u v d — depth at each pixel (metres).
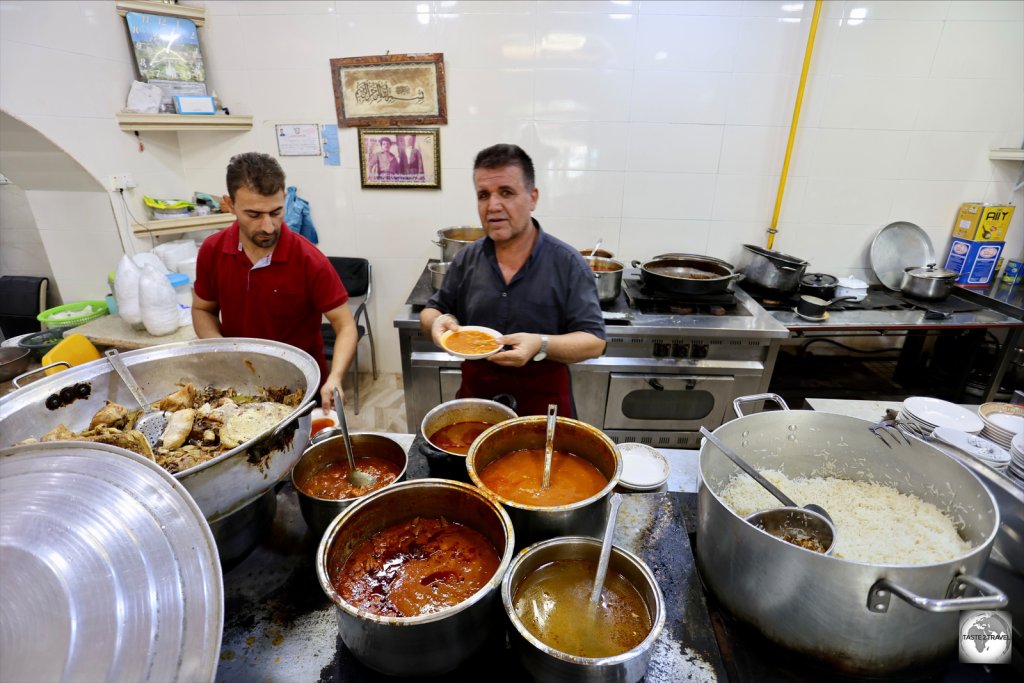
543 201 2.88
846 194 2.75
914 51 2.48
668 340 2.26
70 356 1.98
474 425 1.11
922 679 0.69
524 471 0.96
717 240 2.89
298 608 0.79
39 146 2.20
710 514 0.79
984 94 2.53
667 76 2.59
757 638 0.75
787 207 2.80
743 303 2.47
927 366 3.04
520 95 2.69
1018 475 0.94
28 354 2.43
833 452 1.08
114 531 0.54
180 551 0.55
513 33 2.58
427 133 2.79
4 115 2.01
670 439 2.49
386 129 2.80
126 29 2.49
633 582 0.73
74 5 2.22
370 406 3.07
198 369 1.11
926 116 2.59
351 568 0.76
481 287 1.54
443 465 0.92
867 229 2.82
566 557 0.76
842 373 3.14
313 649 0.73
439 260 3.10
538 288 1.50
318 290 1.67
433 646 0.61
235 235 1.62
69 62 2.22
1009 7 2.38
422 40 2.63
